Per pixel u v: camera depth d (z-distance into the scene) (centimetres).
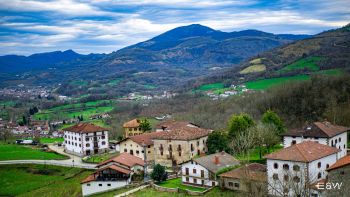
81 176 15025
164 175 11950
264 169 10431
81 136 18688
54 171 16188
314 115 19288
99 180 12450
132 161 13288
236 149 13575
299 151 9250
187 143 13438
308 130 12500
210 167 10962
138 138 15400
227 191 10081
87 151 18862
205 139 14262
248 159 11812
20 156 18788
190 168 11331
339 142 12575
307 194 7838
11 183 15562
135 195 10706
